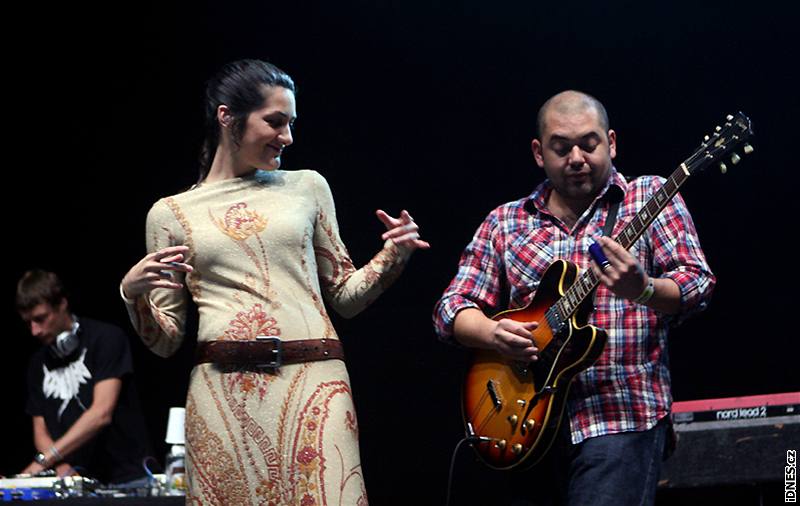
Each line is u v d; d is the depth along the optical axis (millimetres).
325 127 14438
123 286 6699
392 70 14219
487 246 7914
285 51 14484
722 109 12547
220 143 7164
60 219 15500
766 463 8180
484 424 7648
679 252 7160
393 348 14633
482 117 13953
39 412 11523
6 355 15648
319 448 6594
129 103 15164
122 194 15352
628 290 6664
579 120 7332
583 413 7184
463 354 14477
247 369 6707
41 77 15258
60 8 15078
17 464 15578
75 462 11102
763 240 12602
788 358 12523
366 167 14375
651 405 7113
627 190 7508
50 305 11297
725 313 12789
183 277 7051
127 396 11422
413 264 14438
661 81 12844
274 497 6594
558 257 7566
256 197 7020
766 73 12352
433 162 14188
